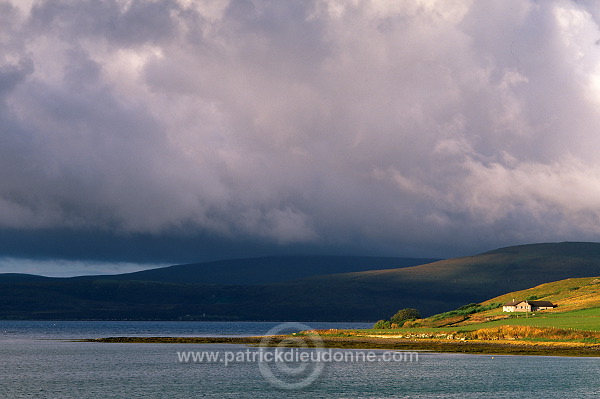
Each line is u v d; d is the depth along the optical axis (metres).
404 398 89.00
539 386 98.31
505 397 89.75
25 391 94.62
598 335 151.12
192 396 90.94
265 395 92.19
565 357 132.25
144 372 120.19
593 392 93.25
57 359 147.50
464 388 97.25
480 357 135.50
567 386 98.19
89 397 89.31
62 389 96.75
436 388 97.38
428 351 149.38
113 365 133.25
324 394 92.69
